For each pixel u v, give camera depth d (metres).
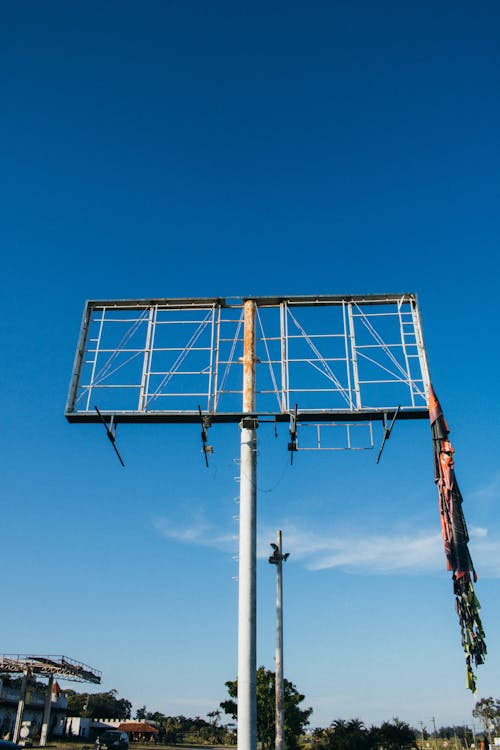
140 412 22.06
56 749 42.72
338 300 24.05
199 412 21.89
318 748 64.81
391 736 60.91
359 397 22.06
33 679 59.53
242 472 21.00
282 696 26.06
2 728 52.56
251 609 19.03
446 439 21.08
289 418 22.00
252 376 22.75
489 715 102.50
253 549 19.83
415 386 22.27
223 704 59.34
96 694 105.00
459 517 20.05
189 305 24.36
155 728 74.50
